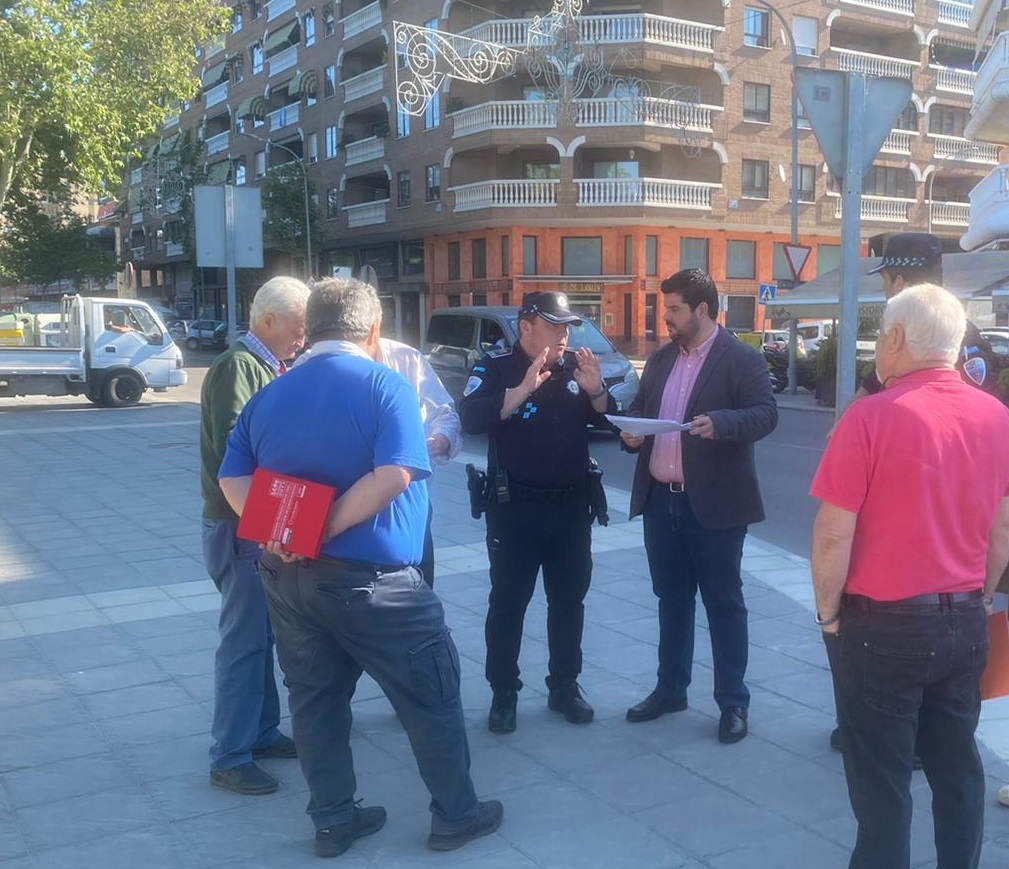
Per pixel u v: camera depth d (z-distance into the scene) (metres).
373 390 3.24
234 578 3.94
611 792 3.93
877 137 4.63
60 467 12.37
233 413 3.78
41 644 5.71
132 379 20.47
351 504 3.15
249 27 53.06
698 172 36.91
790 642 5.68
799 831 3.62
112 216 73.75
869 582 2.79
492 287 37.56
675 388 4.46
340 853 3.48
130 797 3.91
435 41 28.88
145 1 30.12
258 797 3.93
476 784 4.01
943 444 2.74
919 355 2.86
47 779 4.06
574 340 15.91
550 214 35.06
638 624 6.05
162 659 5.46
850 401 4.57
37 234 40.59
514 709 4.54
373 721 4.67
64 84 27.53
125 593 6.77
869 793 2.87
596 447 14.60
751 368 4.34
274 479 3.19
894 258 4.08
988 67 14.51
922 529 2.73
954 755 2.91
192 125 62.34
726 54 36.12
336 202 45.53
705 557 4.40
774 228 38.00
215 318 60.66
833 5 38.19
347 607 3.22
